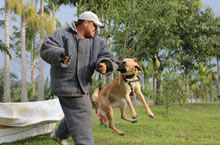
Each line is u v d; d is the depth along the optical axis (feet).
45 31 58.39
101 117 18.16
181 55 83.20
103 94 18.01
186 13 81.61
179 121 35.27
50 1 62.03
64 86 9.23
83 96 9.53
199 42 79.36
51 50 8.53
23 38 60.08
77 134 9.25
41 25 56.85
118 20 41.63
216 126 29.91
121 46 42.29
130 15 41.68
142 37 43.73
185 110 56.80
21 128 18.58
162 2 47.34
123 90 15.85
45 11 69.87
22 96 60.39
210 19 81.46
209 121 35.22
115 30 41.60
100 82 41.39
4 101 55.93
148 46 66.03
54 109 20.07
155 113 47.37
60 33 9.39
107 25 41.65
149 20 42.86
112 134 23.16
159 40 62.85
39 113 18.66
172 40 70.08
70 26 9.70
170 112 50.26
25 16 57.41
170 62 77.51
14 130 18.07
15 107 17.22
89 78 9.71
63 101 9.61
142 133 24.39
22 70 60.39
